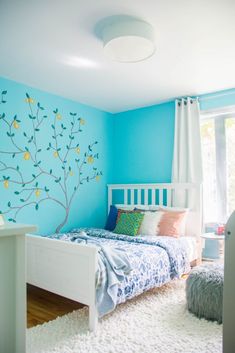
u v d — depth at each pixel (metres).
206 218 3.73
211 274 2.29
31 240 2.63
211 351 1.79
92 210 4.13
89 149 4.11
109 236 3.26
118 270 2.27
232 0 1.81
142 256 2.54
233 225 1.18
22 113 3.28
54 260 2.41
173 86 3.38
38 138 3.44
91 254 2.11
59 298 2.73
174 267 2.82
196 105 3.68
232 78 3.15
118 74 3.02
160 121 4.04
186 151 3.71
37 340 1.92
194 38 2.28
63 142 3.74
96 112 4.26
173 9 1.91
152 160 4.09
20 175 3.23
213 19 2.02
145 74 3.02
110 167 4.47
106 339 1.94
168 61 2.71
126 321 2.19
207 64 2.78
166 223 3.35
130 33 2.02
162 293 2.78
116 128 4.52
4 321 0.87
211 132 3.79
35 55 2.57
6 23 2.05
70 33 2.20
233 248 1.17
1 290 0.87
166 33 2.20
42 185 3.46
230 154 3.61
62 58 2.64
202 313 2.24
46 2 1.83
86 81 3.22
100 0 1.82
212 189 3.74
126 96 3.74
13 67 2.83
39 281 2.54
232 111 3.54
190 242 3.26
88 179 4.09
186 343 1.88
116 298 2.16
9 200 3.12
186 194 3.64
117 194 4.36
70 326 2.12
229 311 1.17
